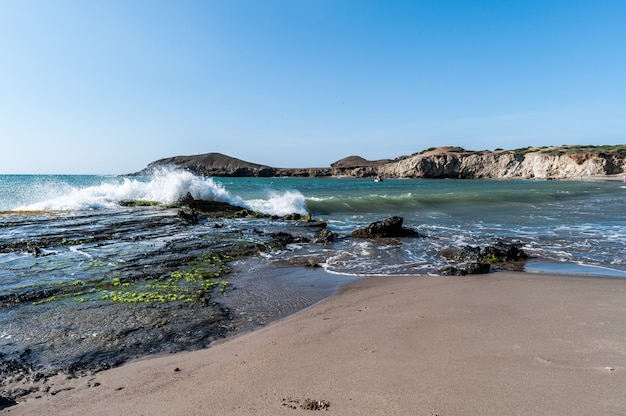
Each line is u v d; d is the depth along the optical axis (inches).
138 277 334.6
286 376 157.0
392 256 447.2
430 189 1861.5
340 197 1170.0
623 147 4281.5
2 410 141.7
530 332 195.9
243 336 215.5
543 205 1047.0
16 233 509.4
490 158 4503.0
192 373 167.6
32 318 241.1
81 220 624.7
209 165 6092.5
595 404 125.2
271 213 882.8
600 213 859.4
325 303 274.1
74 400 148.3
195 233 558.3
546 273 355.9
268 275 357.1
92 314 249.0
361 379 150.0
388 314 238.4
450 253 462.0
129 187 941.8
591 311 229.1
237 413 129.6
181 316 247.4
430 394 135.3
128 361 186.5
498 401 128.9
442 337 193.2
